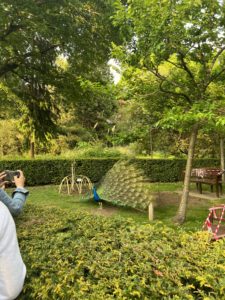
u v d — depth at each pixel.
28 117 14.25
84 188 11.68
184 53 6.09
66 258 1.95
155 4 5.28
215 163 14.68
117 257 1.87
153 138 13.30
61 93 13.22
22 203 2.00
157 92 6.72
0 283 1.28
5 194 1.91
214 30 5.96
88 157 14.39
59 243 2.23
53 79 12.59
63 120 21.52
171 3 5.26
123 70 6.55
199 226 6.50
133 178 8.29
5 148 20.17
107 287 1.57
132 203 7.96
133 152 14.59
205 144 14.01
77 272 1.75
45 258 1.99
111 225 2.65
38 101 13.26
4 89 13.37
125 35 5.92
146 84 6.79
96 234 2.34
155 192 10.63
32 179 12.80
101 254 1.95
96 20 10.41
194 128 6.74
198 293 1.52
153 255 1.86
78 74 12.56
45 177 13.00
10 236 1.29
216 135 11.44
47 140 14.83
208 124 6.17
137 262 1.78
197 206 8.62
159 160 13.98
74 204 8.91
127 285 1.54
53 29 10.42
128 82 6.70
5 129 20.31
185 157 14.52
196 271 1.69
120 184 8.41
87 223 2.71
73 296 1.54
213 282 1.56
